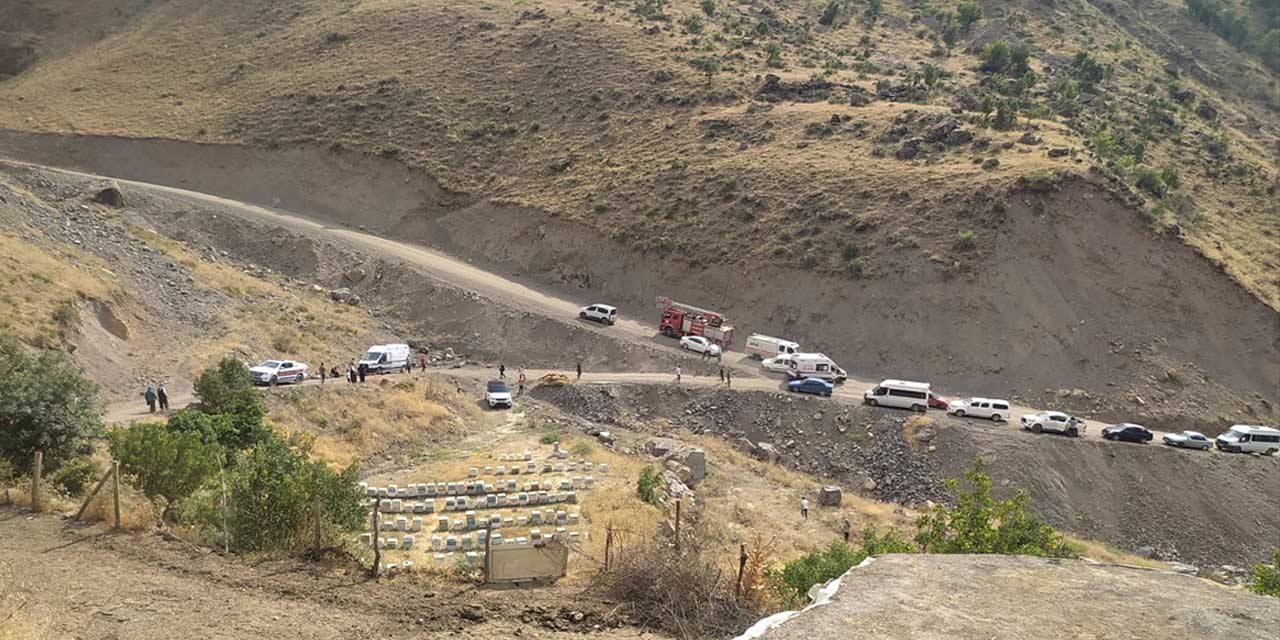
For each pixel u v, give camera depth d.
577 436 51.28
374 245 80.94
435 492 38.75
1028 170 71.00
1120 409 59.06
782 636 8.73
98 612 15.09
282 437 32.97
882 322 65.44
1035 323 63.66
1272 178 81.25
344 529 21.88
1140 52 122.12
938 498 49.81
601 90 95.50
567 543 25.08
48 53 129.88
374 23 116.19
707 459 50.47
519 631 15.34
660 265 73.69
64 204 73.12
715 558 21.77
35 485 21.27
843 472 52.25
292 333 62.19
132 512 21.48
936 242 67.69
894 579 10.16
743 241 72.50
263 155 93.94
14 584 16.06
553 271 77.56
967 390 61.38
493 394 56.75
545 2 119.56
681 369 62.31
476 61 104.19
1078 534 48.50
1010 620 9.00
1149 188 73.38
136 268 62.41
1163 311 64.44
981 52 113.50
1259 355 62.56
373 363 59.25
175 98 107.38
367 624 15.37
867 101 88.44
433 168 88.44
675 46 102.88
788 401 56.72
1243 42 133.62
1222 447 53.22
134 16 134.00
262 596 16.59
